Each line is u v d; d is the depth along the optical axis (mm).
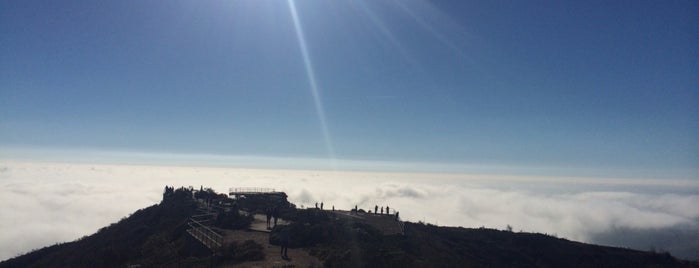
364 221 41438
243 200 52000
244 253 24078
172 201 54844
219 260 23766
